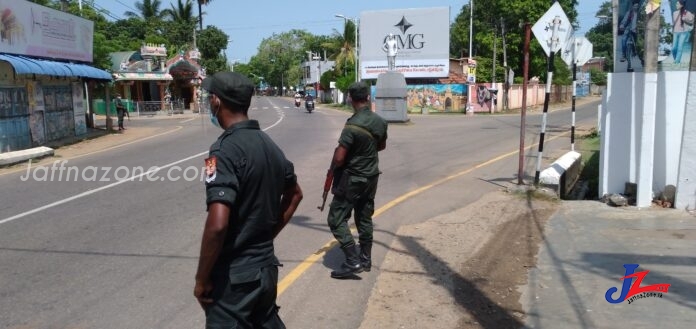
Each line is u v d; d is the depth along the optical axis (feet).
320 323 13.70
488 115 127.24
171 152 51.08
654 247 18.39
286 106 184.03
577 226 21.63
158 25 201.87
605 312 13.70
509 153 48.60
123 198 29.14
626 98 25.21
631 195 25.21
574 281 15.84
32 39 56.80
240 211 8.22
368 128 16.29
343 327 13.48
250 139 8.39
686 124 22.82
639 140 25.02
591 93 277.64
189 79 148.36
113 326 13.57
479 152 49.88
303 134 67.92
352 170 16.37
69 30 65.98
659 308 13.73
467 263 17.90
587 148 51.85
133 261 18.49
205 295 8.34
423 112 143.02
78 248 20.03
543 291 15.28
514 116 119.24
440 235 21.29
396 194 30.01
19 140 55.01
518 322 13.43
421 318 13.84
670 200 24.11
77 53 68.54
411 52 151.12
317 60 300.81
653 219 21.99
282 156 9.05
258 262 8.48
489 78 163.43
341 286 16.14
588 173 39.91
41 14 58.75
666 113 24.41
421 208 26.37
